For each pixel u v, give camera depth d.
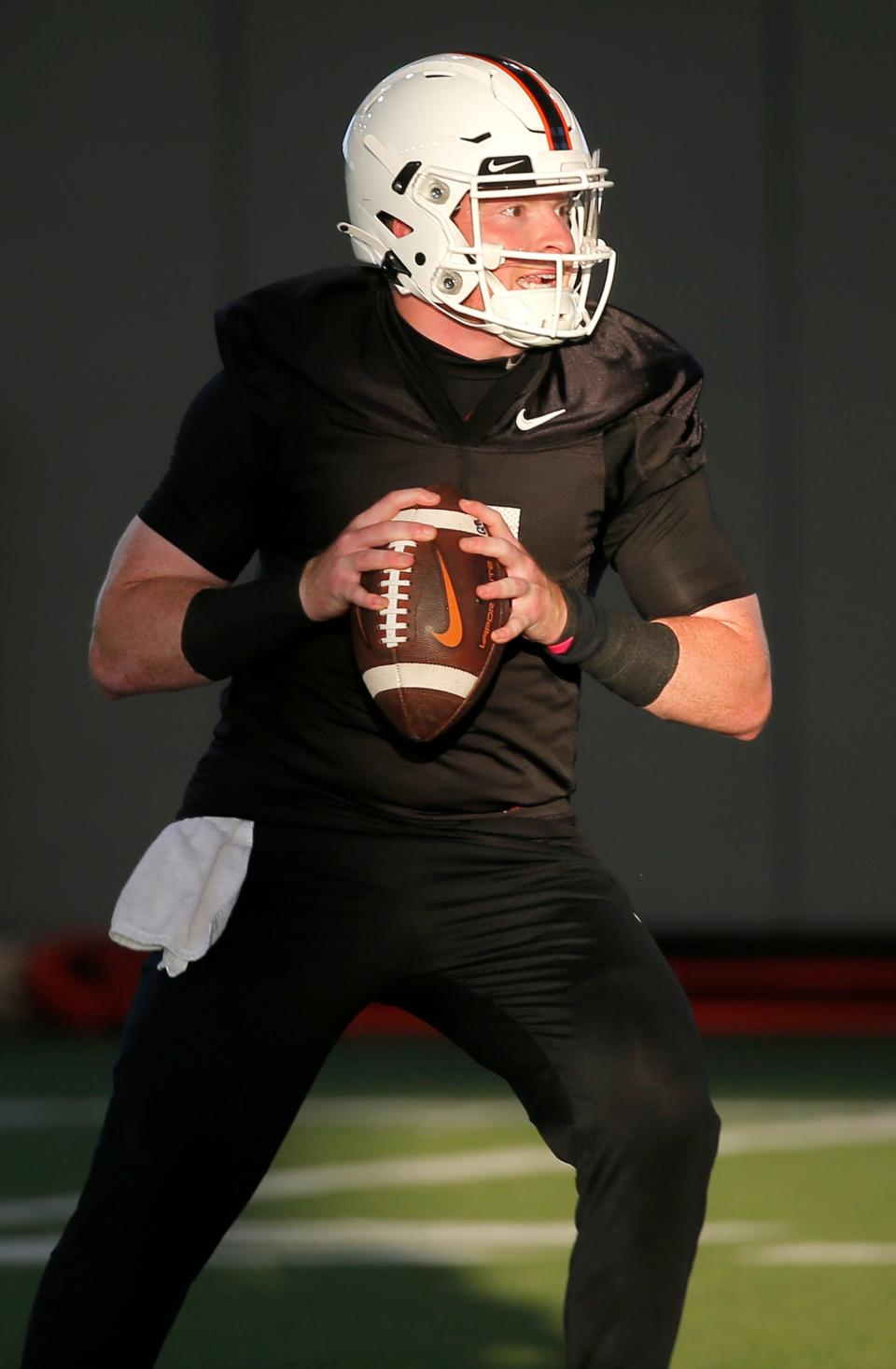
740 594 9.48
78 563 32.84
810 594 32.34
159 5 32.84
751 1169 19.72
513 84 9.11
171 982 8.78
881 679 32.34
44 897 32.75
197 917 8.74
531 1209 17.59
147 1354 8.59
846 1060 27.80
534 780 9.20
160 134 32.81
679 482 9.38
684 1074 8.21
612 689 9.05
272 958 8.76
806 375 32.44
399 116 9.14
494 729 9.06
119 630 9.04
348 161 9.39
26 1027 31.20
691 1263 8.12
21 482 32.84
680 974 31.20
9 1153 20.08
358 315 9.21
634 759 32.34
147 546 9.22
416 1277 15.13
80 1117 22.56
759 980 31.11
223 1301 14.41
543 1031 8.52
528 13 32.59
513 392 9.12
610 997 8.47
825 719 32.34
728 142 32.53
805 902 32.22
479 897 8.90
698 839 32.28
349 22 32.81
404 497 8.51
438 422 9.04
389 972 8.89
